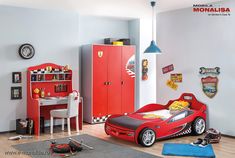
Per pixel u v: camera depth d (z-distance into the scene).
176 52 6.61
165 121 5.29
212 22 5.85
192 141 5.36
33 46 6.30
